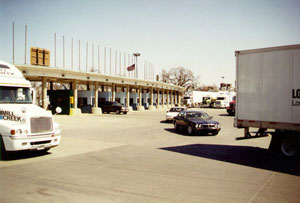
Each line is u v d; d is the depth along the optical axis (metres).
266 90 10.33
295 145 9.79
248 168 8.30
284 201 5.50
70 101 33.88
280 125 9.95
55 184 6.48
